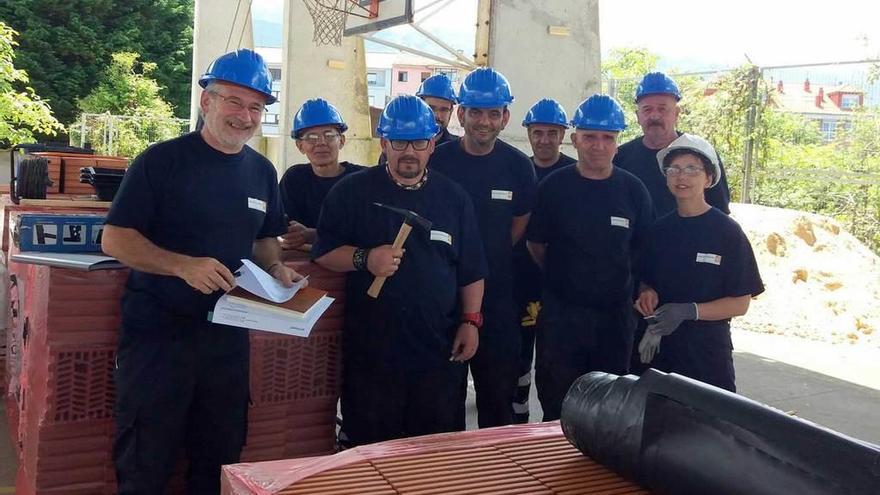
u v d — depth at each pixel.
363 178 3.25
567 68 7.11
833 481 1.16
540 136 4.62
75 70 25.44
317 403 3.38
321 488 1.43
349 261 3.13
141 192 2.54
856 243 9.79
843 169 11.91
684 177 3.36
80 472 2.95
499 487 1.46
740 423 1.29
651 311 3.43
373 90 44.41
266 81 2.63
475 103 3.70
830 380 6.25
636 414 1.46
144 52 27.27
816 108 13.45
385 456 1.58
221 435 2.83
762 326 8.20
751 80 12.20
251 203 2.75
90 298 2.87
